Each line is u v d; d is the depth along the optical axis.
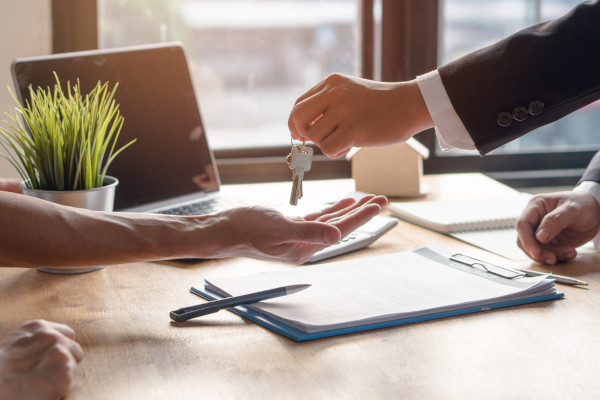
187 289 0.97
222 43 1.85
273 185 1.59
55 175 1.05
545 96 0.96
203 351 0.77
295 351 0.77
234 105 1.90
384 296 0.90
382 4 1.83
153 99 1.38
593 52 0.95
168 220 0.95
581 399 0.67
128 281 1.01
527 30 0.99
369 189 1.49
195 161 1.42
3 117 1.58
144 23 1.77
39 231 0.90
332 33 1.89
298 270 1.01
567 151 2.01
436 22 1.85
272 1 1.86
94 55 1.32
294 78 1.91
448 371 0.72
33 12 1.60
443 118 0.98
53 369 0.67
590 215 1.14
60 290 0.97
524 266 1.08
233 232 0.94
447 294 0.90
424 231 1.27
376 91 0.97
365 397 0.67
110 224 0.93
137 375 0.71
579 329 0.83
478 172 1.96
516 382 0.70
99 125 1.07
